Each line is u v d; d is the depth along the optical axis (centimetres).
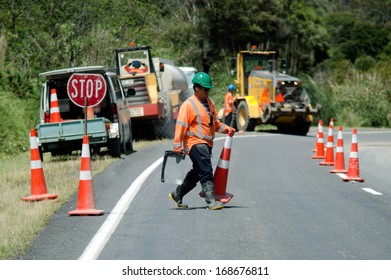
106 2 6719
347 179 2425
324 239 1420
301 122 5231
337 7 16225
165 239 1412
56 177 2364
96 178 2359
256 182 2320
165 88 4650
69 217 1664
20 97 4294
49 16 5725
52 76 3081
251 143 4119
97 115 3153
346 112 7306
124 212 1720
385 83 7625
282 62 5478
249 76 5384
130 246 1353
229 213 1703
